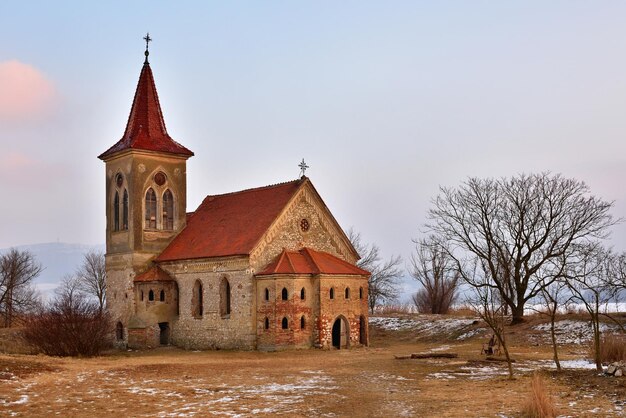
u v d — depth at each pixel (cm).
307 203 6800
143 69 7762
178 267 7069
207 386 3719
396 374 4162
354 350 6200
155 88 7769
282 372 4350
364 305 6625
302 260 6450
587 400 3022
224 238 6775
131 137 7419
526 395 3180
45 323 5753
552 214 7112
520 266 7275
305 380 3941
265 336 6178
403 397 3294
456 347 6375
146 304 6969
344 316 6438
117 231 7456
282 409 3012
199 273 6825
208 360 5388
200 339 6738
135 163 7281
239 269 6384
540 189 7206
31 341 5912
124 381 3934
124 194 7394
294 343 6150
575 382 3531
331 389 3575
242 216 6956
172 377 4131
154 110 7650
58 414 2928
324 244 6894
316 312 6284
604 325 6419
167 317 7050
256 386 3709
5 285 10425
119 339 7250
